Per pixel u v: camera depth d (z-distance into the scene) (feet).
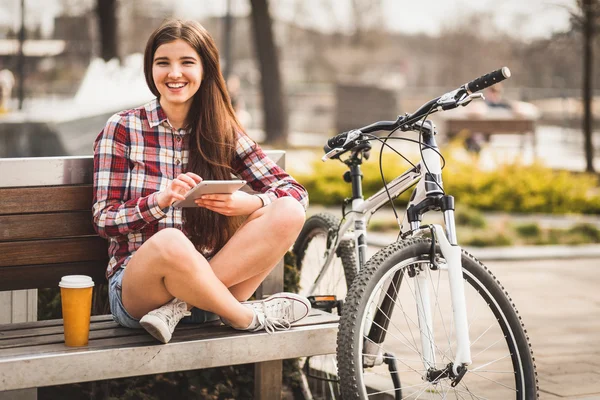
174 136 12.75
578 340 20.20
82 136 35.68
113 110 37.06
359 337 11.38
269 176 13.29
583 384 16.37
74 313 11.10
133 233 12.41
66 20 121.39
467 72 161.58
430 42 173.06
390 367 13.41
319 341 12.39
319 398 16.22
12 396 12.22
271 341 12.06
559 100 110.93
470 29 160.35
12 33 100.32
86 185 13.08
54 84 101.96
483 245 34.06
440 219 38.37
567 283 27.50
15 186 12.69
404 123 12.44
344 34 172.04
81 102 38.40
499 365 17.03
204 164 12.84
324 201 44.78
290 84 164.76
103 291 14.99
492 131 68.49
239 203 12.11
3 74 95.55
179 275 11.21
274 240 12.07
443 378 11.76
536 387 11.97
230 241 12.12
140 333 12.02
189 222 12.66
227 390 15.48
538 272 29.50
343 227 15.53
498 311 12.07
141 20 142.72
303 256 17.62
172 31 12.53
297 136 96.89
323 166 45.96
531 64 111.75
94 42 119.75
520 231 36.58
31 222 12.80
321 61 173.47
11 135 34.45
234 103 64.90
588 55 57.57
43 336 11.71
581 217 43.21
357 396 11.25
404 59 174.50
